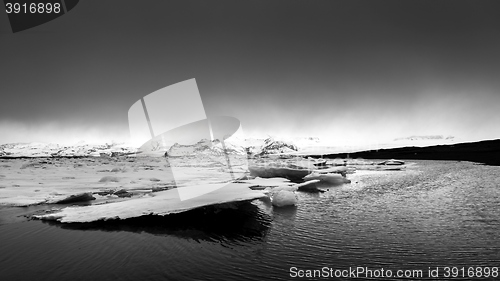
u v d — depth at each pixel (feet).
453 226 36.17
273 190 65.92
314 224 37.47
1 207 47.06
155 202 43.96
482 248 28.45
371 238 31.71
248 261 25.05
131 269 23.26
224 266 23.98
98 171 114.21
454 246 29.07
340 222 38.40
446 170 119.34
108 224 36.01
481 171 110.52
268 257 26.16
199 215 39.86
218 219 39.42
